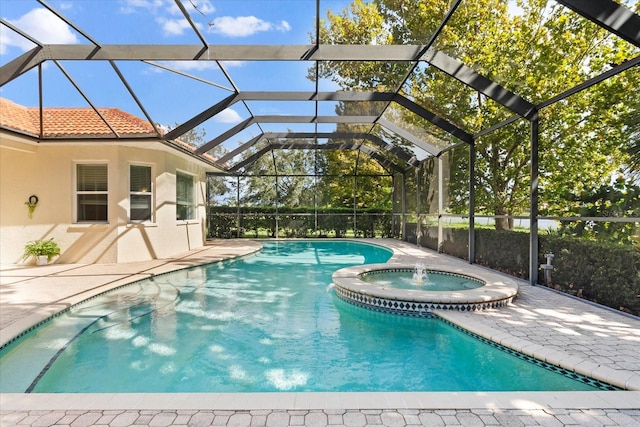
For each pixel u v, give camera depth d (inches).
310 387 133.0
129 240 364.2
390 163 624.7
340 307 237.3
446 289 253.0
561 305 204.2
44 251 335.6
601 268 202.2
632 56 191.5
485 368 150.1
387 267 312.8
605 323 171.0
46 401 95.6
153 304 238.7
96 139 327.6
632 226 182.2
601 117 210.7
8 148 323.0
